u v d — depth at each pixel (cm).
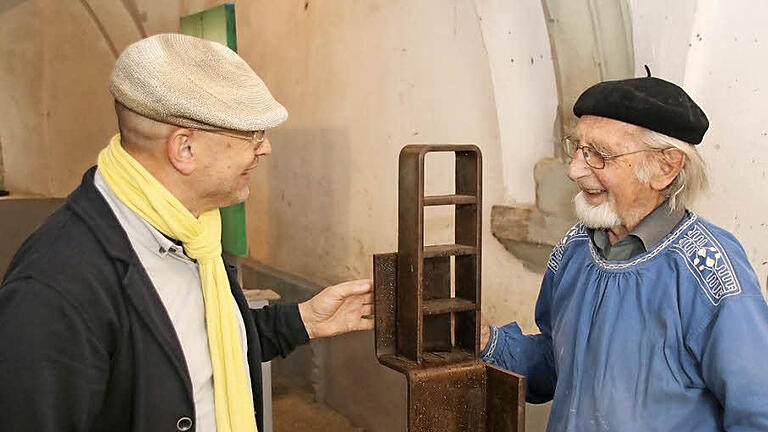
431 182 310
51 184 645
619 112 134
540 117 253
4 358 114
